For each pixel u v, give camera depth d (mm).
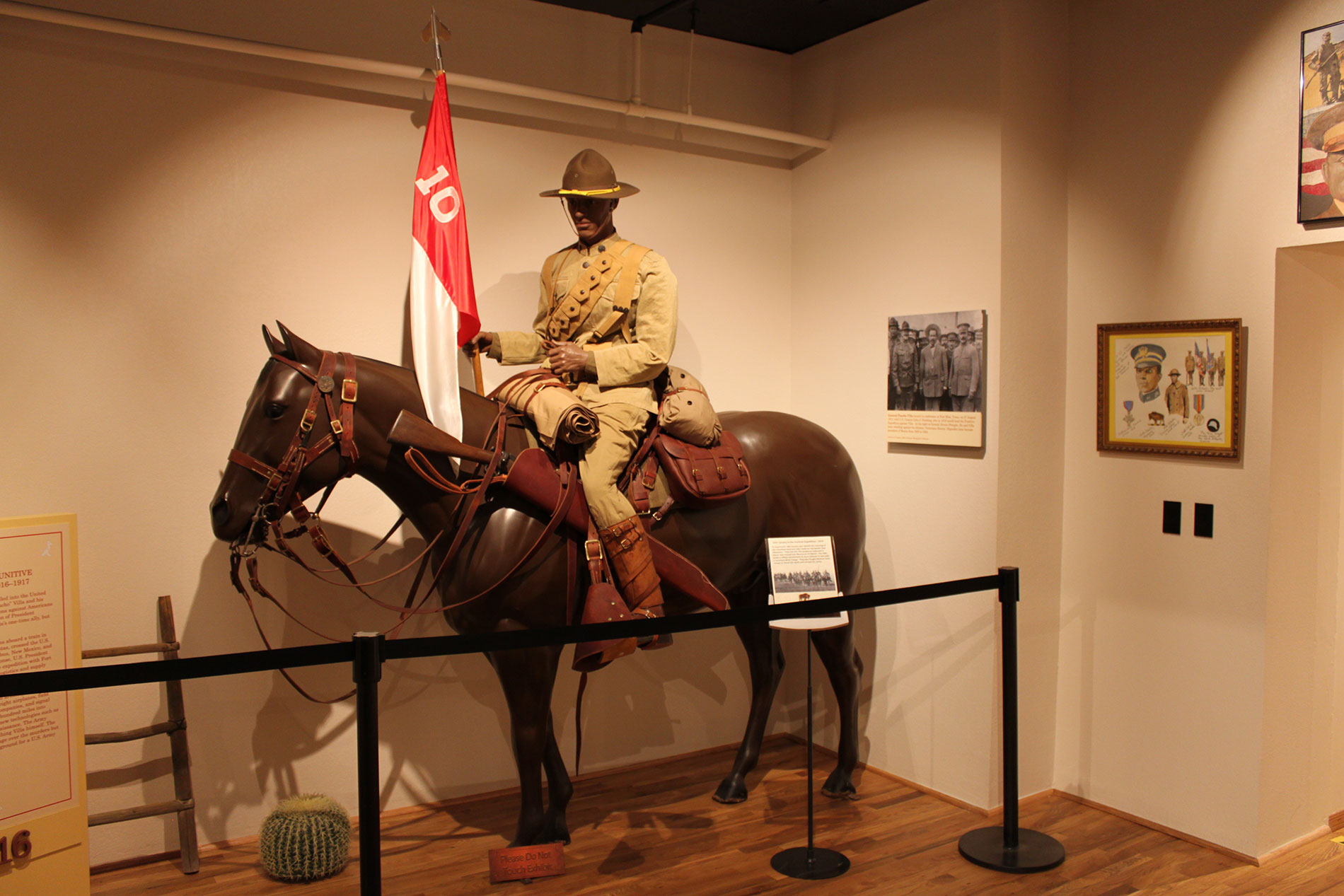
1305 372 3074
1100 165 3453
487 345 3141
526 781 2881
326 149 3227
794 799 3576
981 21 3391
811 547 2926
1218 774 3129
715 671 4109
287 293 3180
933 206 3592
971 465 3475
